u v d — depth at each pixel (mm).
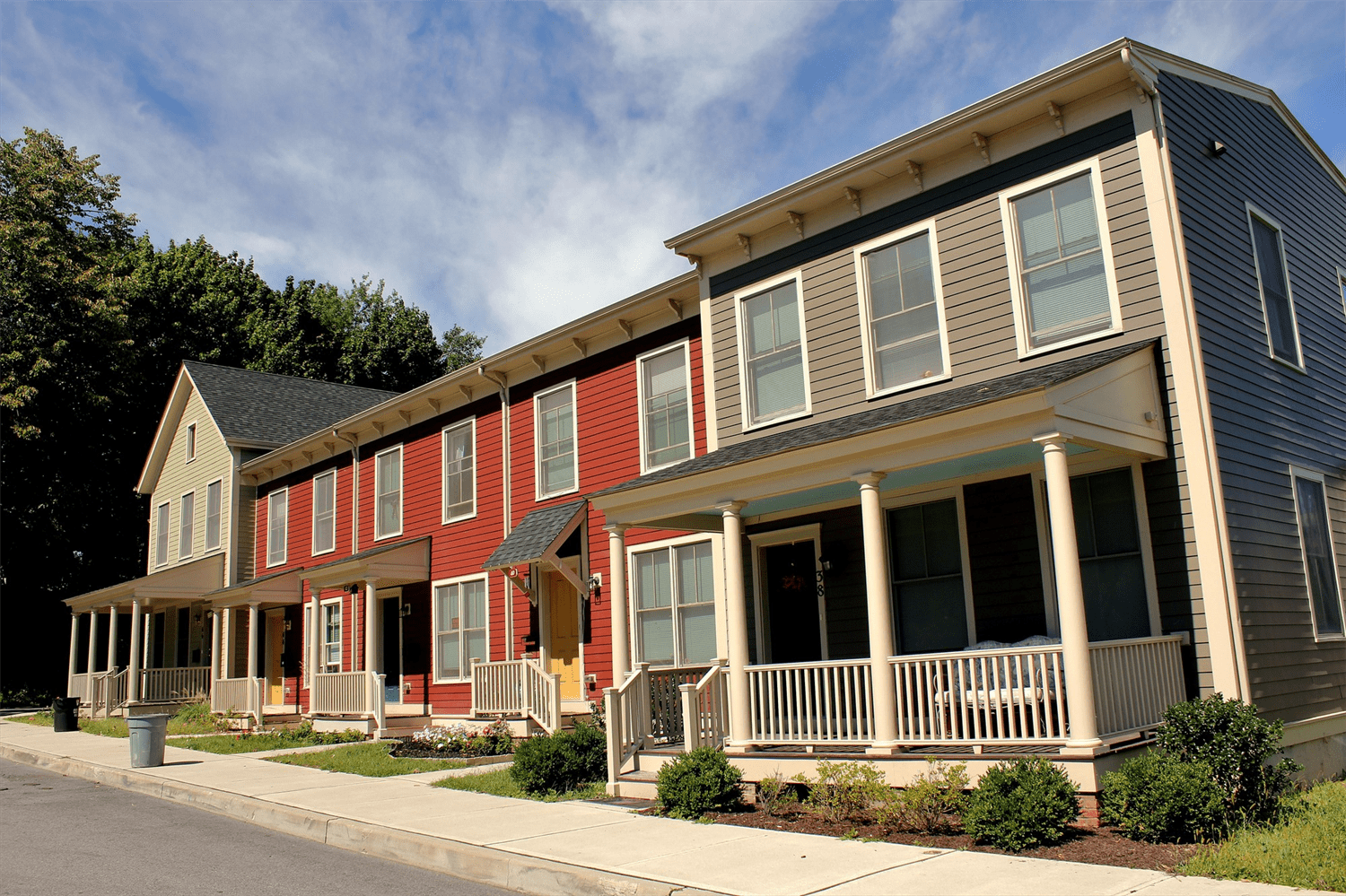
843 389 12562
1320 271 13719
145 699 27828
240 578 28297
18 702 37594
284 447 27109
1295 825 7523
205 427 31000
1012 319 11055
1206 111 11422
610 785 11289
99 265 38406
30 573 38250
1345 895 5879
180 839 9859
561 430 18109
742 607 11008
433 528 21078
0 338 34875
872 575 9656
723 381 14117
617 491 12391
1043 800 7480
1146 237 10125
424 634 20906
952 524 11695
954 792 8289
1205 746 7984
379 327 51125
